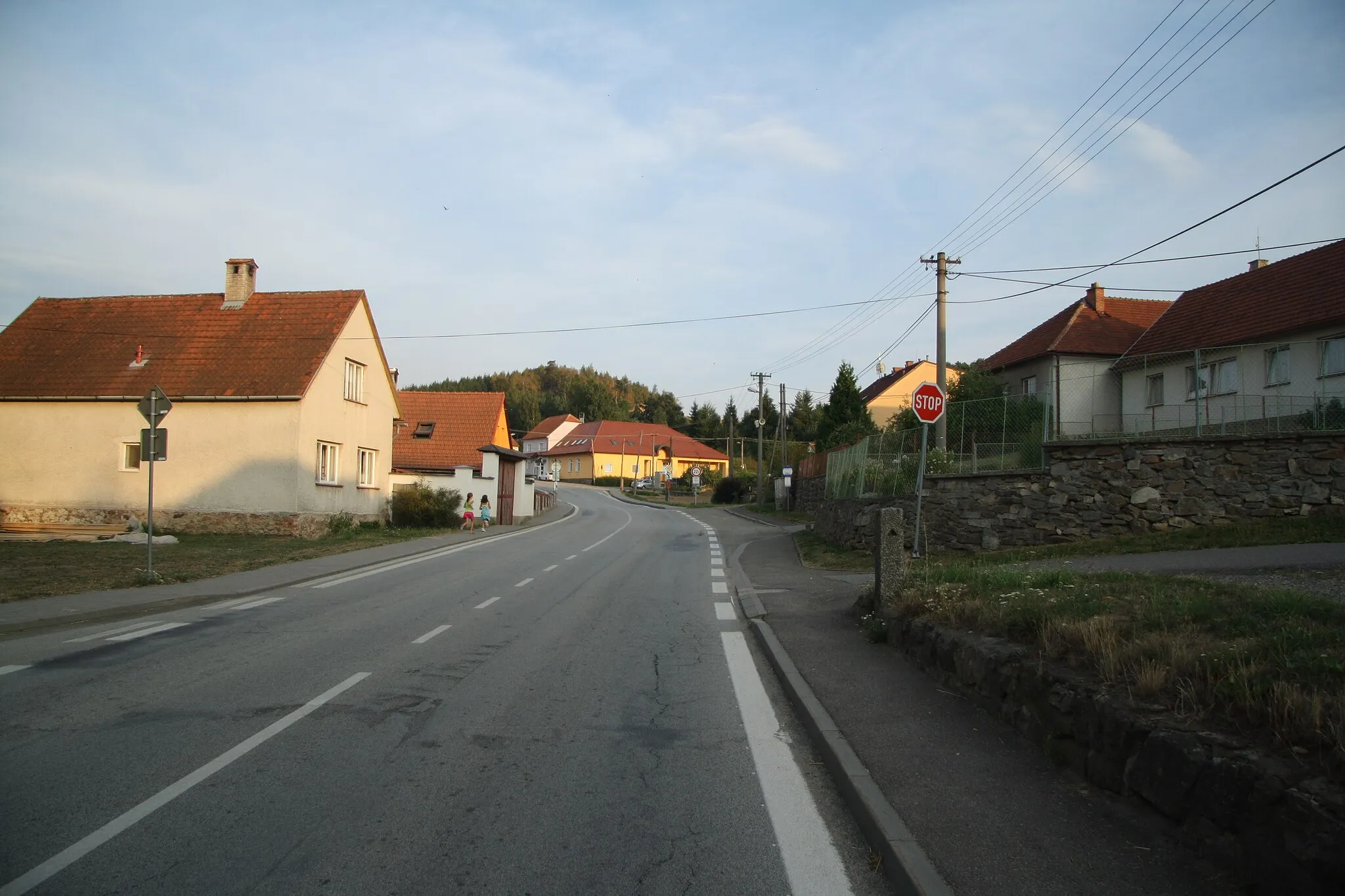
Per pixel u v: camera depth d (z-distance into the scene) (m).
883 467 20.09
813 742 5.47
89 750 5.11
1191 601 5.73
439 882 3.44
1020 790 4.22
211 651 8.22
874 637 8.21
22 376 24.80
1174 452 14.98
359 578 14.80
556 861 3.66
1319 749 3.23
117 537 20.70
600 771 4.84
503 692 6.64
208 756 5.00
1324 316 21.73
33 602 10.94
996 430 17.89
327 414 24.88
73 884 3.39
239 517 23.33
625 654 8.22
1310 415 19.73
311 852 3.71
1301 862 2.88
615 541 25.42
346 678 7.05
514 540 24.91
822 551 18.92
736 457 101.44
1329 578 9.08
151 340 25.70
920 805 4.03
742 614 10.90
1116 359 32.12
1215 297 28.28
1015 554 14.27
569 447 98.81
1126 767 3.89
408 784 4.57
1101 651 4.80
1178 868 3.31
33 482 24.28
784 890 3.43
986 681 5.60
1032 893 3.15
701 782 4.70
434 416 40.56
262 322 26.06
